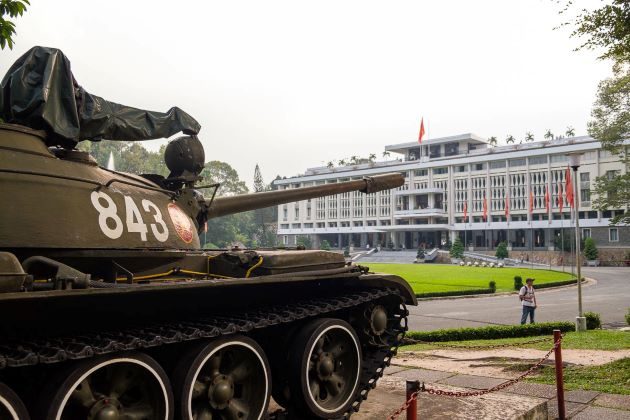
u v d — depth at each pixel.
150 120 6.00
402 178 9.45
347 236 102.62
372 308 6.82
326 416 5.82
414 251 87.19
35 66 4.89
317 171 104.56
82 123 5.26
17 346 3.77
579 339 13.95
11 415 3.58
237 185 100.12
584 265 68.31
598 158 72.38
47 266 4.02
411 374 9.07
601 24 9.62
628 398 7.76
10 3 6.42
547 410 7.07
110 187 5.07
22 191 4.33
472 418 6.44
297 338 5.77
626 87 36.97
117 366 4.25
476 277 41.25
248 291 5.55
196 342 4.88
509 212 78.56
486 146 91.81
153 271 5.41
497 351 12.12
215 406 4.98
